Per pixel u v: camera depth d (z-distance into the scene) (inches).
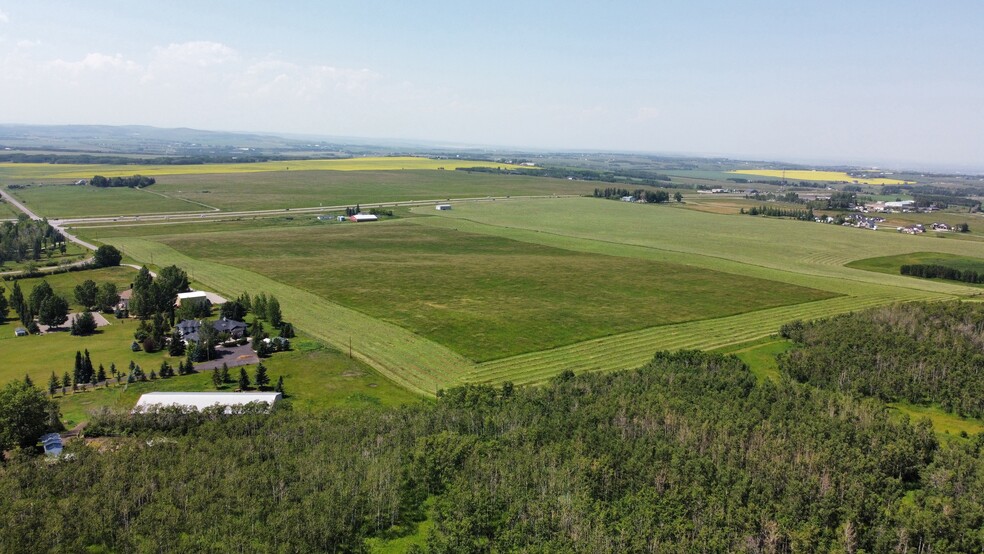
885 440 3223.4
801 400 3676.2
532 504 2657.5
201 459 2925.7
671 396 3656.5
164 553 2354.8
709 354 4478.3
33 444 3211.1
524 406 3511.3
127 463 2864.2
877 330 4830.2
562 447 3065.9
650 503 2677.2
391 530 2647.6
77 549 2359.7
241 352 4638.3
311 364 4392.2
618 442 3093.0
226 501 2620.6
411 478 2938.0
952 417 3833.7
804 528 2504.9
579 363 4480.8
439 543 2461.9
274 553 2367.1
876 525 2593.5
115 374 4173.2
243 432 3272.6
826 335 4803.2
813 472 2893.7
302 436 3201.3
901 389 4077.3
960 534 2482.8
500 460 2950.3
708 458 2970.0
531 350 4719.5
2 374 4173.2
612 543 2459.4
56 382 3909.9
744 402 3627.0
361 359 4503.0
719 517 2568.9
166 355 4618.6
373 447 3090.6
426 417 3339.1
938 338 4658.0
